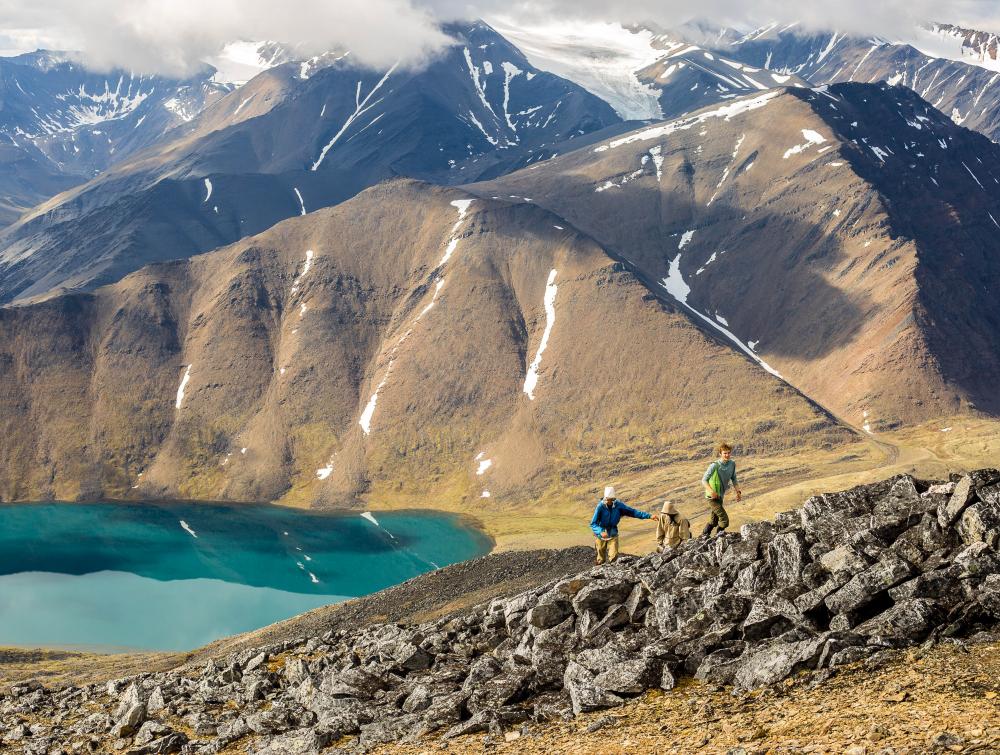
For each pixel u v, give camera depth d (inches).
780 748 586.6
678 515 1147.9
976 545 754.2
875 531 832.3
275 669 1310.3
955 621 700.0
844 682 669.9
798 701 661.9
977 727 542.3
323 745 893.2
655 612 883.4
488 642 1067.9
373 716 939.3
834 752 559.2
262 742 951.0
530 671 881.5
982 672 623.5
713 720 675.4
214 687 1229.1
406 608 2829.7
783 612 788.6
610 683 787.4
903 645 700.0
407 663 1047.0
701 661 783.7
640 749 654.5
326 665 1186.0
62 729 1210.0
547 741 731.4
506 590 2650.1
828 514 871.1
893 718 587.2
